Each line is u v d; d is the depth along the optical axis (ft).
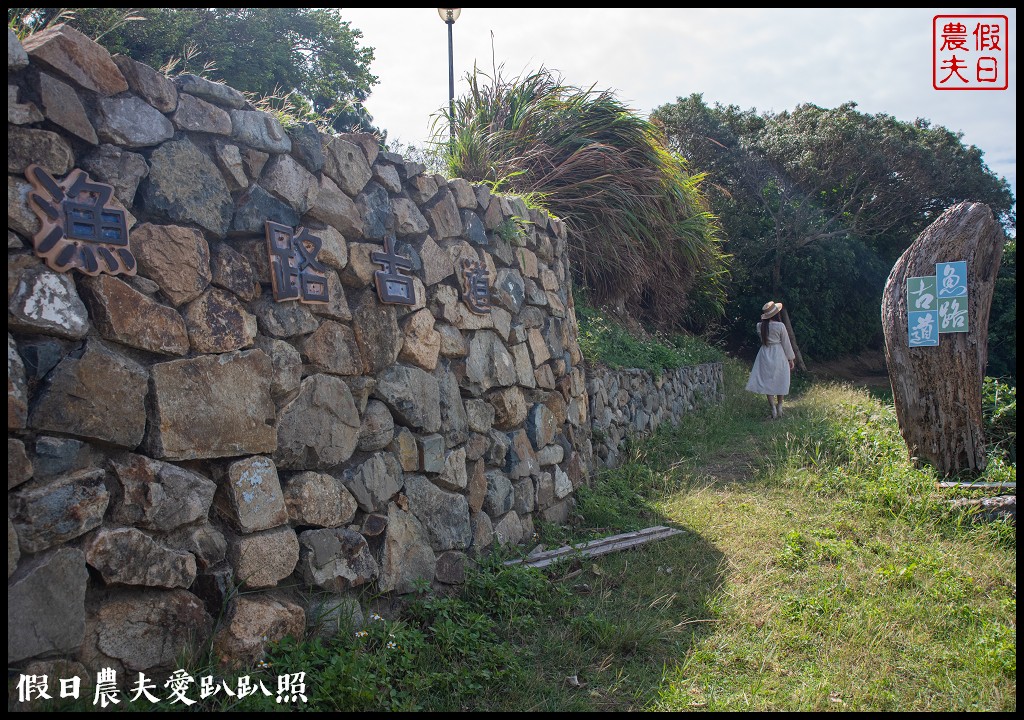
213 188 9.38
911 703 9.78
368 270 11.87
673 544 15.75
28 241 7.40
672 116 60.39
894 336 20.25
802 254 57.31
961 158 65.31
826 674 10.50
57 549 7.38
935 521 16.53
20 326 7.23
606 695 10.00
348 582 10.73
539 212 18.89
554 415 17.89
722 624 12.06
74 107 7.91
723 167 60.64
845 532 16.26
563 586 13.26
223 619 8.96
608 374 23.24
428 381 13.05
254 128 10.03
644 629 11.55
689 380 32.24
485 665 10.39
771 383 30.45
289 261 10.26
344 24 47.70
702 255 34.17
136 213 8.55
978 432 19.40
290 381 10.19
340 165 11.60
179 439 8.62
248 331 9.62
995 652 10.80
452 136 25.20
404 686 9.63
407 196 13.34
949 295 19.33
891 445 21.70
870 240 62.69
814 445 22.62
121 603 7.98
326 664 9.48
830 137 59.41
